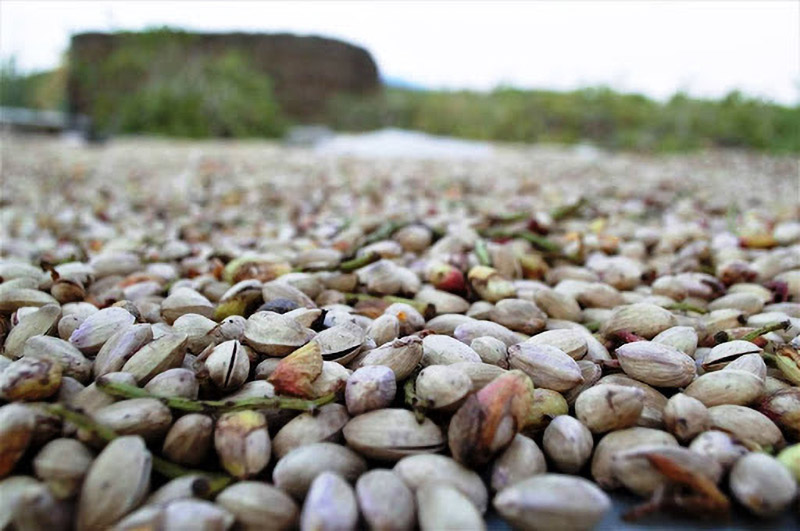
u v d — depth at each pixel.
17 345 0.15
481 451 0.11
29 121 1.02
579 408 0.13
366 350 0.15
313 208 0.40
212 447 0.12
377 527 0.10
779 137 1.00
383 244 0.24
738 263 0.22
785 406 0.13
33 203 0.41
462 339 0.16
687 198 0.45
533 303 0.19
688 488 0.11
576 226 0.31
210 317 0.17
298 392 0.13
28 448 0.11
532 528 0.10
